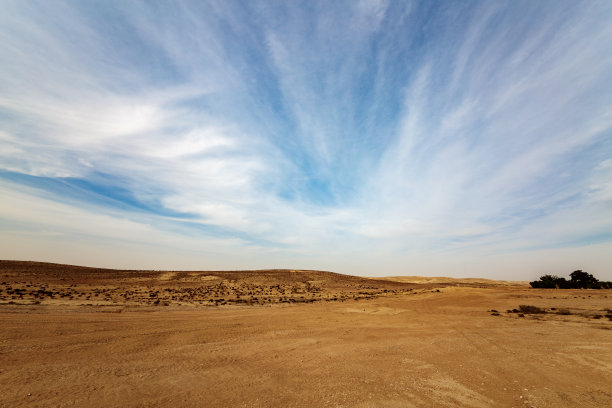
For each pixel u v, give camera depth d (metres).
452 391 7.52
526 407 6.52
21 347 11.19
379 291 65.12
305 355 11.38
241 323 19.08
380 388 7.75
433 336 15.20
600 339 13.92
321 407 6.55
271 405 6.66
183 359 10.54
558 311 24.23
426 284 103.19
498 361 10.38
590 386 7.74
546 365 9.80
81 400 6.68
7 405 6.29
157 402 6.74
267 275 88.06
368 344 13.40
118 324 17.08
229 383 8.11
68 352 10.89
